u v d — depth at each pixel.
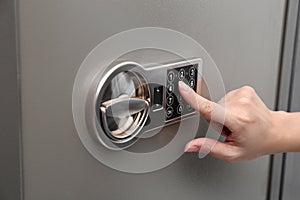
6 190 0.34
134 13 0.37
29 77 0.31
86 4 0.33
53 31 0.31
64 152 0.34
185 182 0.46
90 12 0.33
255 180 0.59
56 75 0.32
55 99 0.33
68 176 0.35
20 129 0.31
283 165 0.63
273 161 0.61
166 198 0.45
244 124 0.47
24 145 0.32
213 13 0.45
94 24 0.34
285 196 0.65
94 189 0.37
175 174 0.45
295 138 0.52
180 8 0.41
